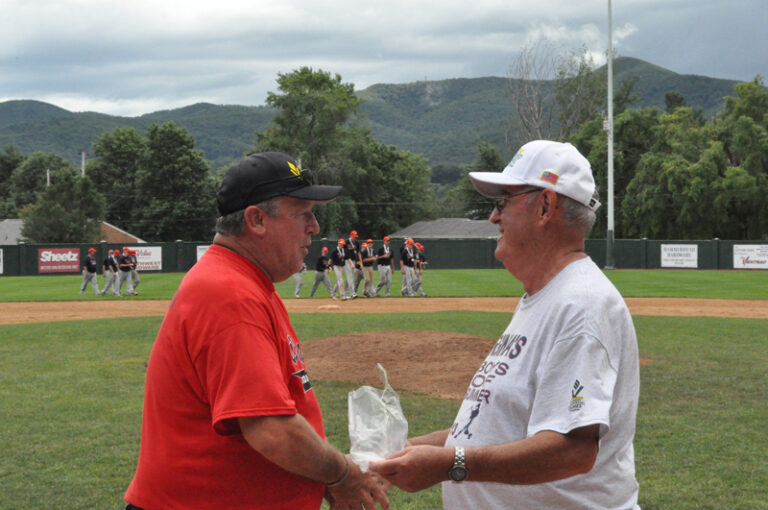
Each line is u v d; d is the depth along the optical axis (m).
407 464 1.98
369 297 22.55
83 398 7.95
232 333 1.95
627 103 73.44
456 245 42.22
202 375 1.99
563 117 60.25
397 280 30.92
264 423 1.91
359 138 65.75
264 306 2.06
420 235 59.59
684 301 20.41
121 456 5.92
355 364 9.35
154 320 15.67
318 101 62.50
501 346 2.26
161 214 67.06
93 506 4.88
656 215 50.75
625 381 2.09
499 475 1.98
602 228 53.62
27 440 6.36
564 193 2.18
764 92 51.06
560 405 1.95
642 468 5.64
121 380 8.94
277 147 62.59
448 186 139.00
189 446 2.03
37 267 38.22
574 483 2.08
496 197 2.34
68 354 10.94
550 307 2.08
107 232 56.50
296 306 19.39
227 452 2.02
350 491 2.07
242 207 2.19
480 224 58.38
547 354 2.04
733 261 37.28
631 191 52.88
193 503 2.04
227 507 2.04
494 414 2.15
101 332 13.55
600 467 2.09
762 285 26.30
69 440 6.36
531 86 59.12
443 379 8.52
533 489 2.12
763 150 48.62
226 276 2.05
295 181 2.22
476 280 30.19
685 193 48.91
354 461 2.08
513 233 2.26
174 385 2.04
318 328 13.69
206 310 1.98
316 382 8.52
